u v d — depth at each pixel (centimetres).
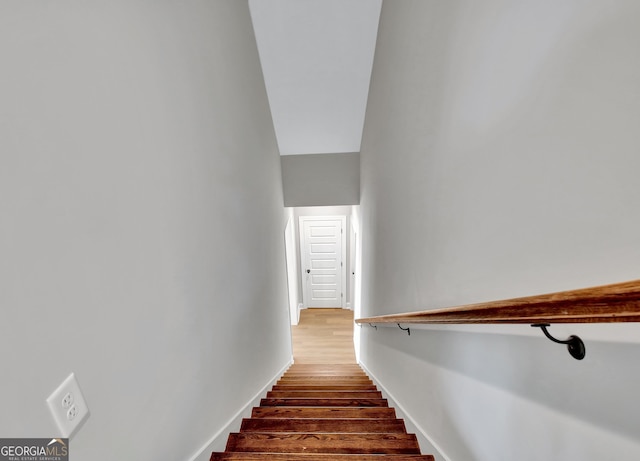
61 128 57
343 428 154
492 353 84
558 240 58
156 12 93
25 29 51
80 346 61
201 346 119
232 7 191
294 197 441
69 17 59
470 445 96
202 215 125
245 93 217
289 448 135
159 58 94
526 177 67
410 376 159
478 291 89
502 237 77
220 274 144
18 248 49
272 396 220
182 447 102
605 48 47
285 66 302
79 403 60
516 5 68
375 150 277
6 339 48
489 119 81
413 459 119
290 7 258
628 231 45
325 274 594
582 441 56
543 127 61
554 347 62
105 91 69
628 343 48
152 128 89
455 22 100
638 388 46
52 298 55
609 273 48
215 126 145
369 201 318
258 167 253
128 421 75
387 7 223
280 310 332
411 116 155
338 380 280
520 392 73
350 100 341
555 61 57
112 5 72
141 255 82
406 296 168
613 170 47
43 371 53
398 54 184
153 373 86
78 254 61
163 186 94
